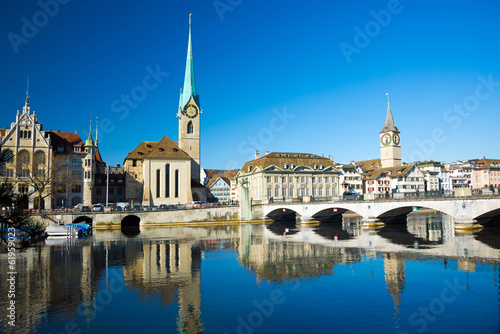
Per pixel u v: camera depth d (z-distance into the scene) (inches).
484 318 820.0
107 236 2593.5
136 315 886.4
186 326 814.5
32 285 1170.0
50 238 2481.5
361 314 863.7
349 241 2065.7
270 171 4569.4
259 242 2132.1
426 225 2960.1
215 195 6481.3
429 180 5664.4
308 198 3371.1
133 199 4195.4
